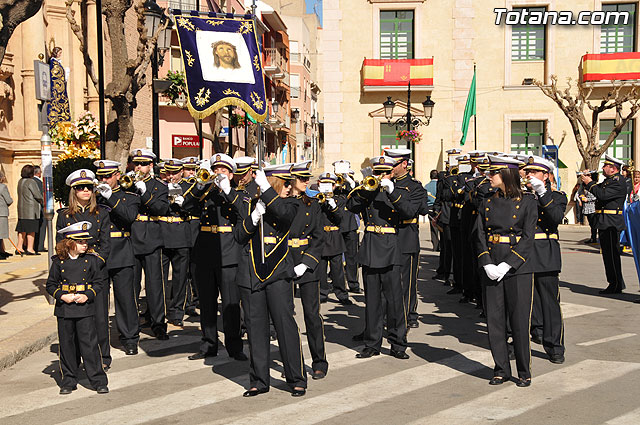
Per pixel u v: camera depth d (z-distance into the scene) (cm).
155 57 1380
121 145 1238
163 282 909
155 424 568
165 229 977
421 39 3017
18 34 1886
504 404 605
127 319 816
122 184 810
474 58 3003
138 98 2570
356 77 3045
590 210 2069
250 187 756
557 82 2975
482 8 2989
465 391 647
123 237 816
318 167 7900
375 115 3034
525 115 2989
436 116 3023
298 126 6550
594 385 658
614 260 1188
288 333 639
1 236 1598
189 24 1200
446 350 811
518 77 3020
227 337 779
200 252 782
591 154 2688
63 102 1905
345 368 738
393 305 771
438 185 1305
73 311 654
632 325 937
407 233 833
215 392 657
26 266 1472
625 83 2872
